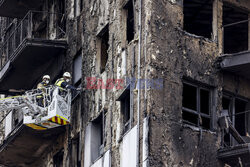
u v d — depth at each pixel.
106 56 47.72
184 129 40.31
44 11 53.88
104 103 45.00
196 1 47.28
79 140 48.50
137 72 41.00
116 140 42.50
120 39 43.75
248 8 45.34
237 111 44.69
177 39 41.62
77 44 50.38
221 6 44.59
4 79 55.50
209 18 49.53
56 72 52.44
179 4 42.41
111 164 42.50
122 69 42.81
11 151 54.91
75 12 51.97
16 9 58.19
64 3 54.97
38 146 53.56
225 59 42.94
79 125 48.41
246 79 44.62
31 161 56.31
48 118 45.91
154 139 38.88
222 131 42.16
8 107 46.75
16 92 57.31
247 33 50.31
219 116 42.34
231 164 41.56
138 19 41.91
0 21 65.81
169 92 40.31
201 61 42.47
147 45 40.44
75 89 46.03
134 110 40.53
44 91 46.62
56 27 54.53
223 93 43.81
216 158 41.25
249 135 44.25
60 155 52.19
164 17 41.41
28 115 46.59
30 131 51.03
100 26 47.12
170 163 39.06
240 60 42.50
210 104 42.72
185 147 40.03
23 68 54.00
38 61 53.03
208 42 43.16
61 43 51.56
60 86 46.16
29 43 50.53
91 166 45.47
